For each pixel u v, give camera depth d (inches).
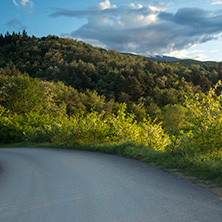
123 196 158.2
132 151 361.7
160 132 518.0
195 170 223.3
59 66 6018.7
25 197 175.6
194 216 119.6
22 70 6353.3
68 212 136.3
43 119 1011.3
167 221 115.3
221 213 122.3
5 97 1822.1
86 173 245.9
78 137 567.8
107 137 531.5
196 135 285.1
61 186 199.6
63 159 374.0
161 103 3727.9
